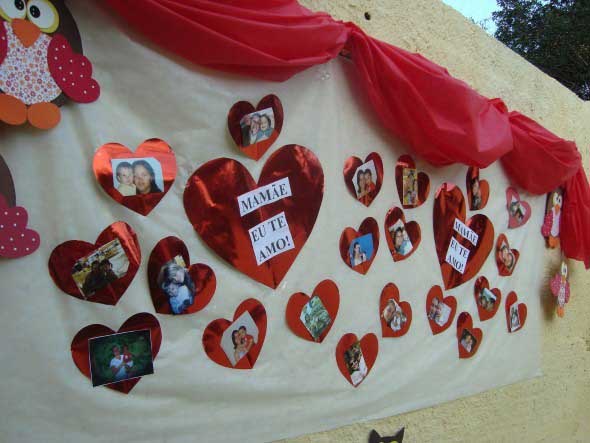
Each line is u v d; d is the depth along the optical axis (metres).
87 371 1.50
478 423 3.03
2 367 1.36
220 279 1.81
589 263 3.75
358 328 2.29
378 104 2.25
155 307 1.64
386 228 2.43
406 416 2.54
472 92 2.38
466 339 2.92
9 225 1.36
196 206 1.74
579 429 4.12
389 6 2.56
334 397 2.20
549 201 3.60
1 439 1.35
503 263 3.20
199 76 1.75
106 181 1.54
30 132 1.42
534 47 11.28
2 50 1.33
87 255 1.50
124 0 1.50
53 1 1.44
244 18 1.70
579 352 4.11
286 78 1.95
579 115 4.20
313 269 2.10
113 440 1.55
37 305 1.42
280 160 1.99
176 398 1.70
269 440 1.96
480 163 2.51
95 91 1.52
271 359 1.96
